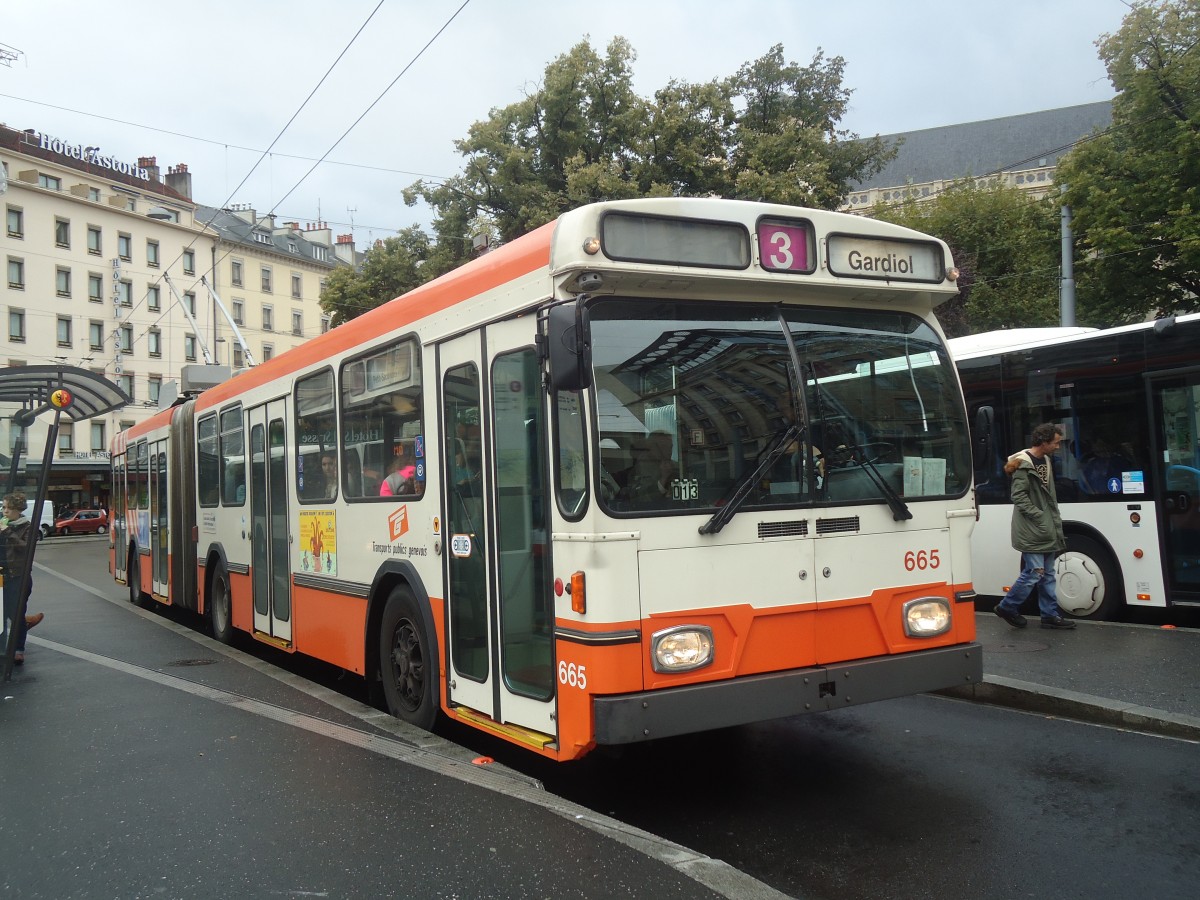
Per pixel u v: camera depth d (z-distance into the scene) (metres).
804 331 4.98
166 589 13.12
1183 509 8.86
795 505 4.75
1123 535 9.26
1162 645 7.73
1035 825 4.55
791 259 4.89
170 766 5.38
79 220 58.38
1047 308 26.33
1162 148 21.09
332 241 77.75
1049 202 28.02
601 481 4.33
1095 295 23.67
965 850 4.28
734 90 25.56
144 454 14.63
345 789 4.84
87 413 11.52
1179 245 19.78
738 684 4.46
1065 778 5.19
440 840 4.12
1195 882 3.88
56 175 58.41
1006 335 10.73
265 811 4.57
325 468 7.63
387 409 6.52
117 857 4.08
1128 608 10.61
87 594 17.86
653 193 22.14
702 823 4.76
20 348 55.38
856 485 4.96
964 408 5.46
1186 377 8.86
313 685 7.58
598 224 4.42
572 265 4.38
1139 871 4.00
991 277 28.03
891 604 5.00
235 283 67.06
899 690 4.88
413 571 6.11
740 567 4.58
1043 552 8.56
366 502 6.84
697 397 4.63
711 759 5.82
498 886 3.64
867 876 4.05
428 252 28.16
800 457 4.81
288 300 70.75
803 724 6.52
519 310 4.85
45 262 56.66
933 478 5.25
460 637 5.56
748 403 4.74
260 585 9.26
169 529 12.85
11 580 8.57
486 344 5.21
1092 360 9.59
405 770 5.14
